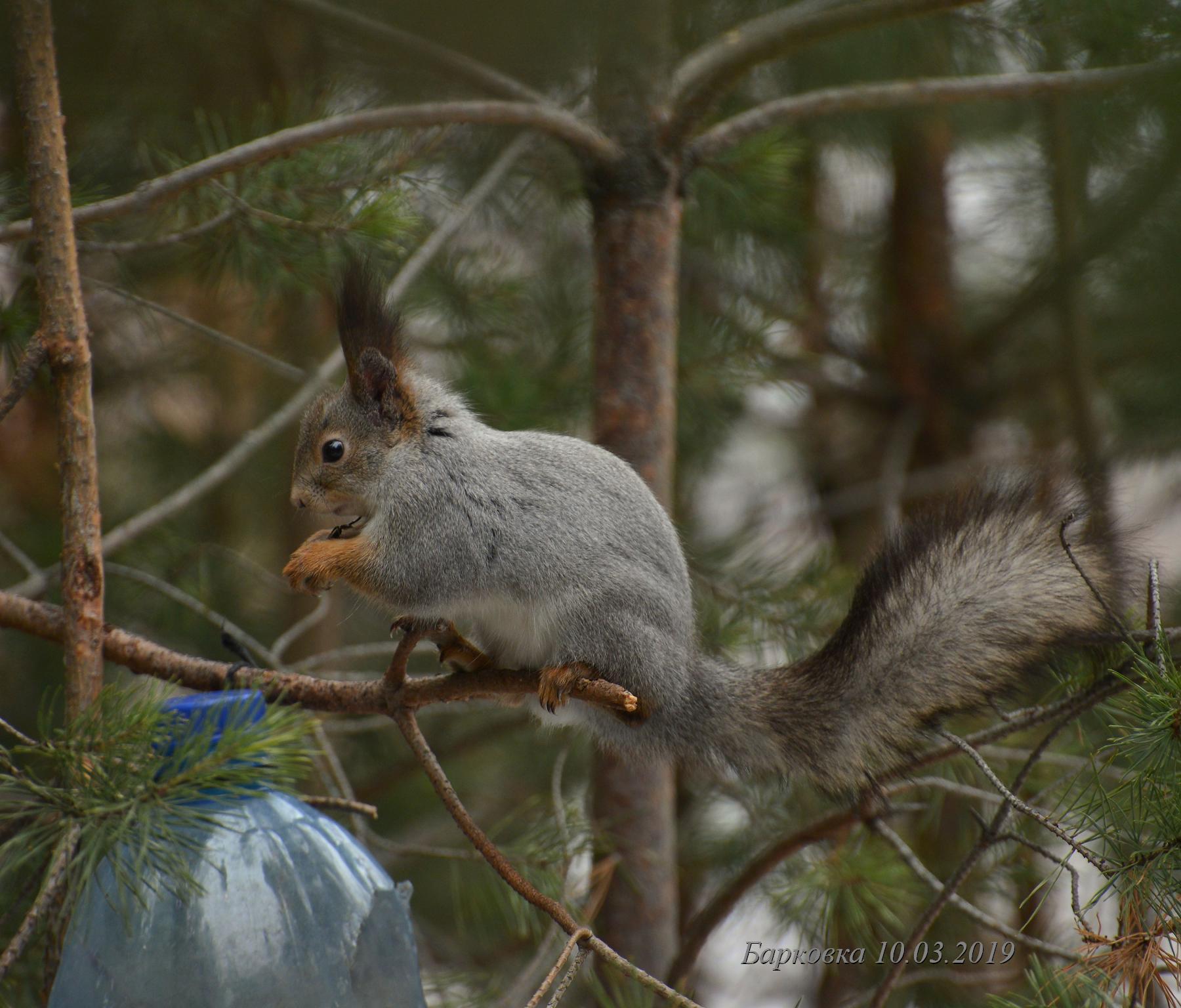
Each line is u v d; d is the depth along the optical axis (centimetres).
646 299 799
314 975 475
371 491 634
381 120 661
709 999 1128
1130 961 454
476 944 1102
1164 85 790
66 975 474
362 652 851
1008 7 871
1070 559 571
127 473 1277
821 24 697
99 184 930
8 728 462
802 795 962
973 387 1393
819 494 1448
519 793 1309
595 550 595
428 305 1059
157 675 623
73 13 912
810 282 1383
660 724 612
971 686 601
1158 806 459
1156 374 1177
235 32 988
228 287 905
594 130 784
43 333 527
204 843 475
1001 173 1332
